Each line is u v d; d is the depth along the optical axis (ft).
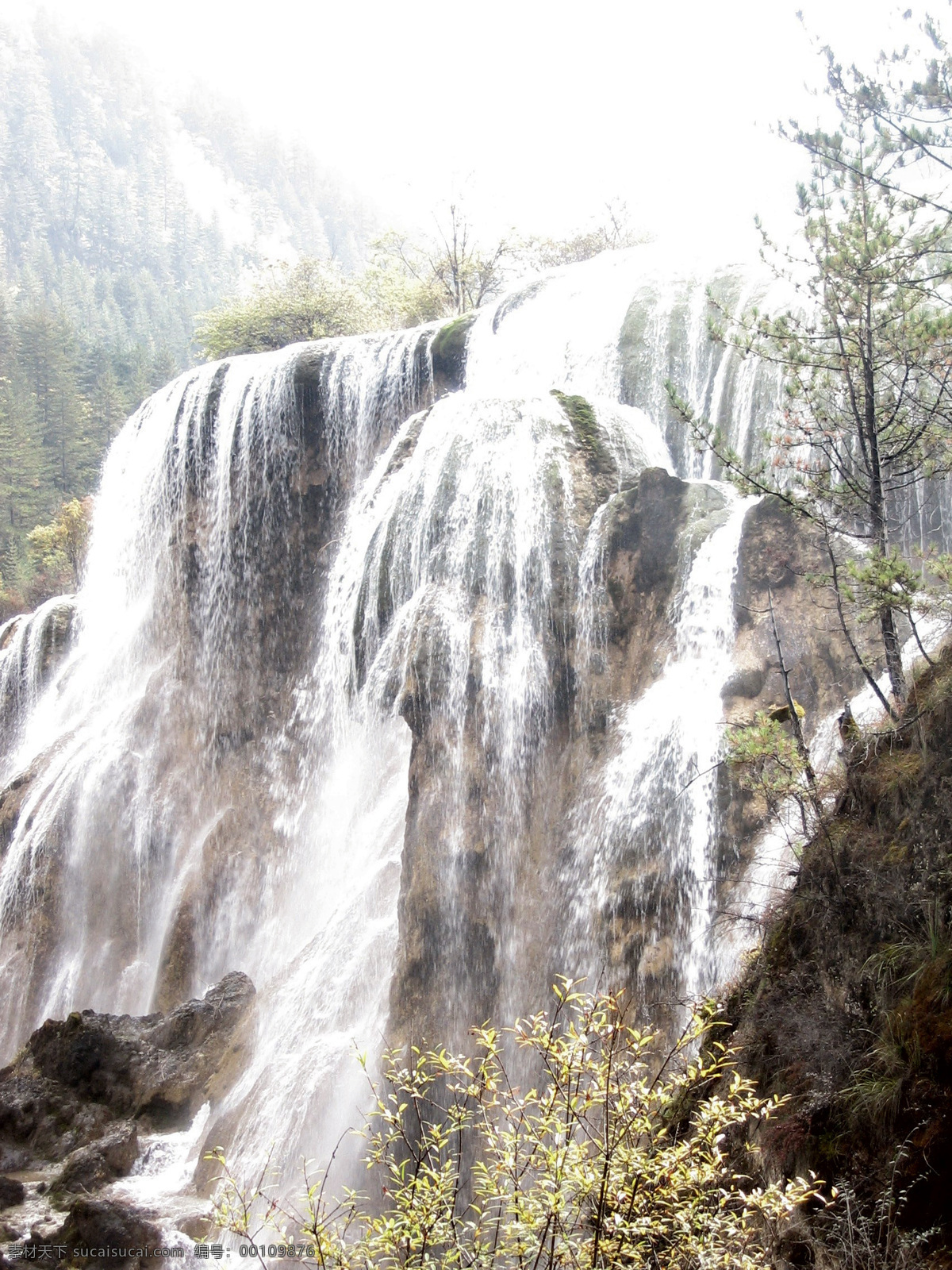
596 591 60.54
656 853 50.62
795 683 50.96
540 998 52.80
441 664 60.44
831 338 45.01
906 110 39.75
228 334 172.55
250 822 87.81
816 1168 25.85
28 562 227.61
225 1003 69.56
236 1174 54.60
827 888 32.35
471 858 56.59
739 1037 32.22
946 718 31.12
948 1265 21.50
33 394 285.43
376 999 59.72
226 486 97.86
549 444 66.54
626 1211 19.65
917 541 57.52
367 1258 20.08
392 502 70.33
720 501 59.82
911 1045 25.35
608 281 88.74
